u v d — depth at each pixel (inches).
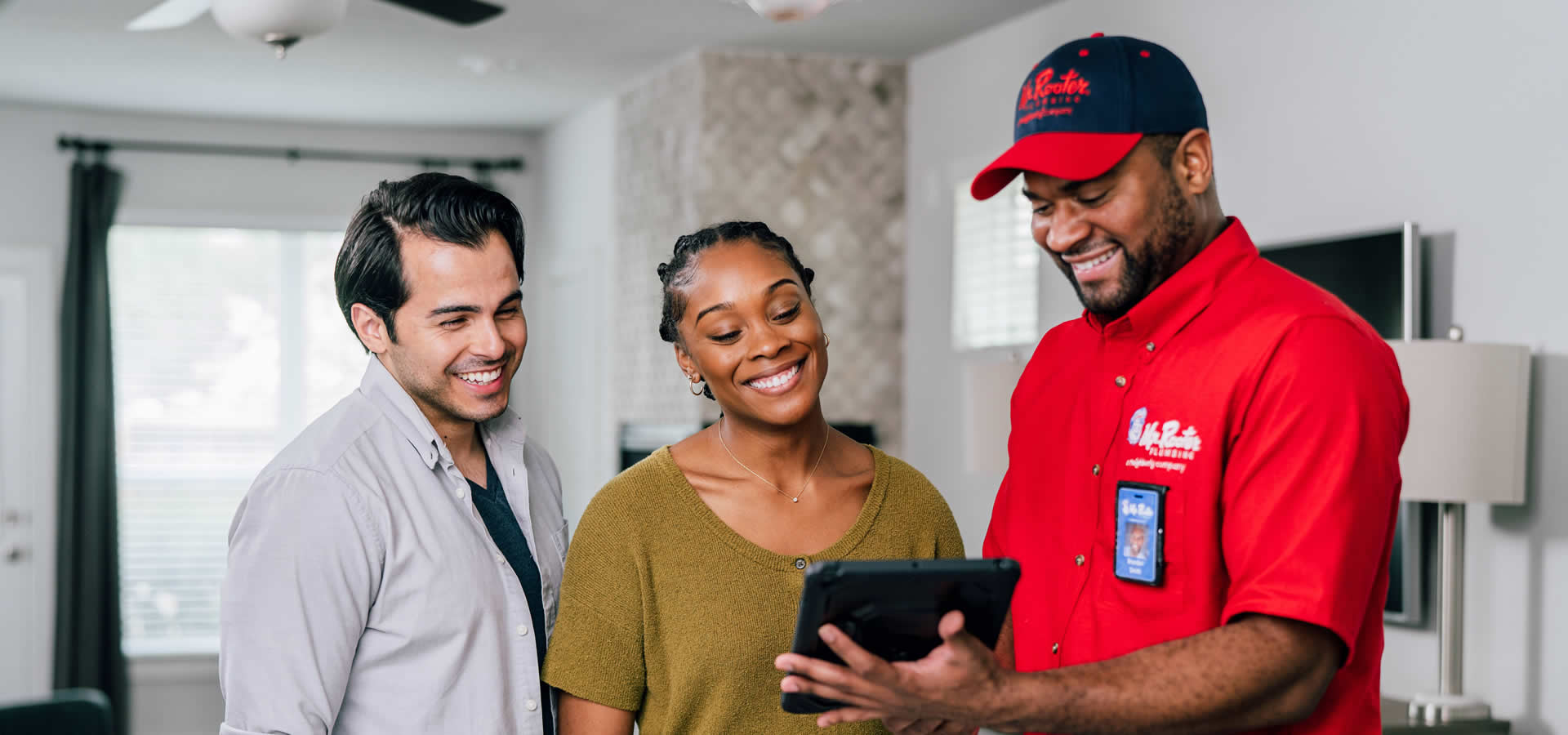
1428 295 128.0
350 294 69.5
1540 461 118.3
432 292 67.3
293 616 64.2
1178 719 51.1
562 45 208.8
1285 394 54.1
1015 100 190.1
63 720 146.7
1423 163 128.7
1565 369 115.7
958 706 51.0
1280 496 53.5
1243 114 150.5
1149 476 59.0
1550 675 117.8
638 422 234.4
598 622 67.0
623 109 240.8
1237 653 51.4
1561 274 116.1
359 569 66.3
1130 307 60.0
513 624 71.2
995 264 194.4
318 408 274.1
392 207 67.8
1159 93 55.9
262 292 272.1
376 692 67.9
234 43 208.1
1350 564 52.2
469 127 280.5
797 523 67.7
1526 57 119.0
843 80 215.9
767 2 111.6
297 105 256.1
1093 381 63.0
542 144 286.7
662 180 223.8
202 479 266.8
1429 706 117.0
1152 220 56.9
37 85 238.1
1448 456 111.5
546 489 80.0
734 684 65.3
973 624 52.5
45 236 258.1
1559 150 116.3
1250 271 58.7
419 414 70.3
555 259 279.6
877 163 217.6
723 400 66.4
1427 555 128.1
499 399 70.5
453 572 68.7
